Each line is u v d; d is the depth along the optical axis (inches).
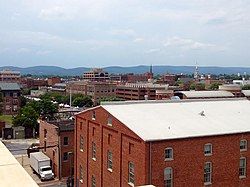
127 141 1465.3
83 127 1916.8
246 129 1584.6
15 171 209.0
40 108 4377.5
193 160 1433.3
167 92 5654.5
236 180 1547.7
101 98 7711.6
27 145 3341.5
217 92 4763.8
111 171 1606.8
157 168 1349.7
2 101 5531.5
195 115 1694.1
